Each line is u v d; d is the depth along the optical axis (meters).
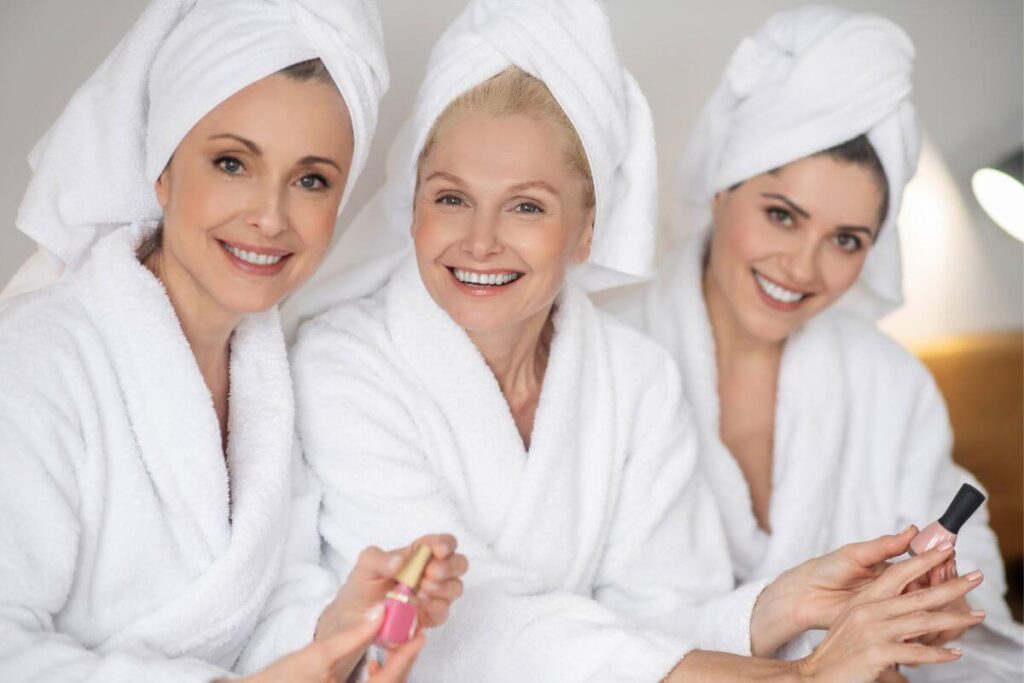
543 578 1.60
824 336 2.00
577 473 1.67
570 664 1.46
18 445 1.24
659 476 1.74
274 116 1.30
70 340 1.32
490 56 1.49
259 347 1.48
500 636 1.49
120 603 1.35
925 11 2.56
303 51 1.31
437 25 2.04
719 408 1.97
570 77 1.50
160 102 1.33
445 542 1.21
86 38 1.83
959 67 2.62
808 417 1.97
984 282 2.73
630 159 1.64
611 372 1.73
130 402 1.34
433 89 1.52
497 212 1.50
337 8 1.32
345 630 1.20
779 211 1.86
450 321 1.60
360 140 1.38
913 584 1.52
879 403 2.05
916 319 2.68
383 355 1.60
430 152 1.53
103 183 1.39
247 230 1.32
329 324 1.64
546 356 1.73
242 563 1.39
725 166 1.89
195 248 1.34
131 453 1.33
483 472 1.60
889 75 1.81
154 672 1.23
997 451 2.62
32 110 1.81
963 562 1.99
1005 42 2.67
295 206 1.34
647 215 1.67
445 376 1.60
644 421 1.76
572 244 1.57
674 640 1.48
